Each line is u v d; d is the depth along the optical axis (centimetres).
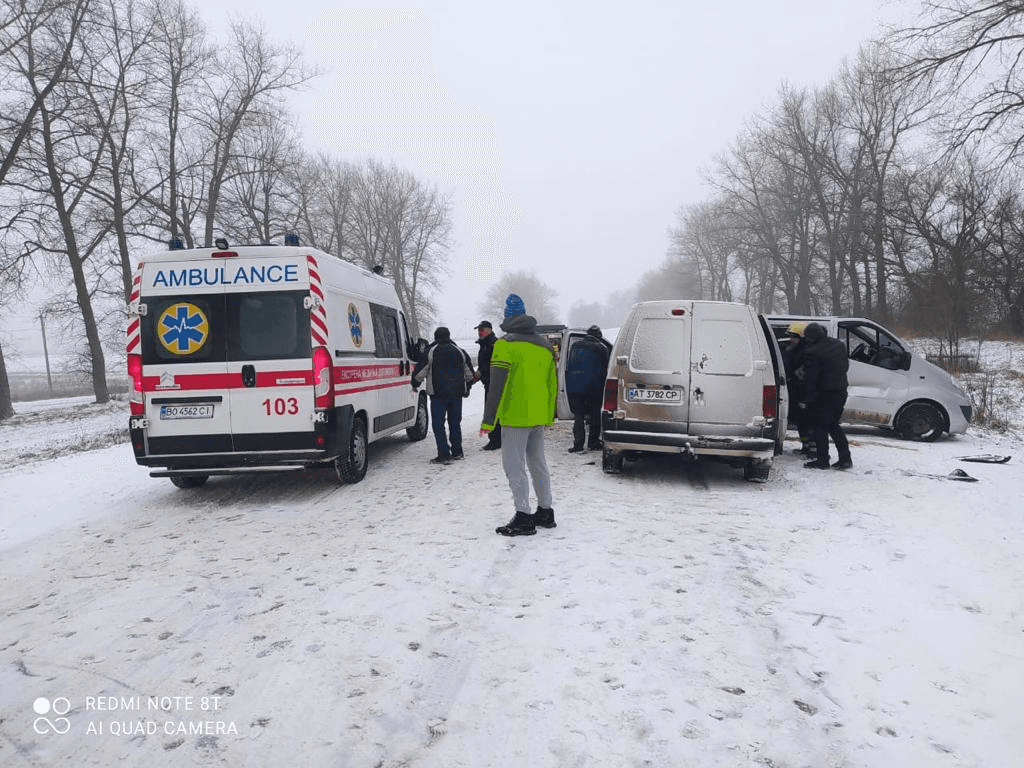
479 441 1048
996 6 1184
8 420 2050
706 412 685
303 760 243
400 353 962
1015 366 1875
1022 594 392
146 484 796
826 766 236
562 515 575
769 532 522
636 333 711
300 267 661
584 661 313
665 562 450
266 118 2728
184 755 248
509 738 253
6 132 2038
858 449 920
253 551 500
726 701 278
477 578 422
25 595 427
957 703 276
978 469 773
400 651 326
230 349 657
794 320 1020
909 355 999
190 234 2666
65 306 2469
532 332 518
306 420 655
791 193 3916
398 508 615
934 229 2639
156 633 357
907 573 429
